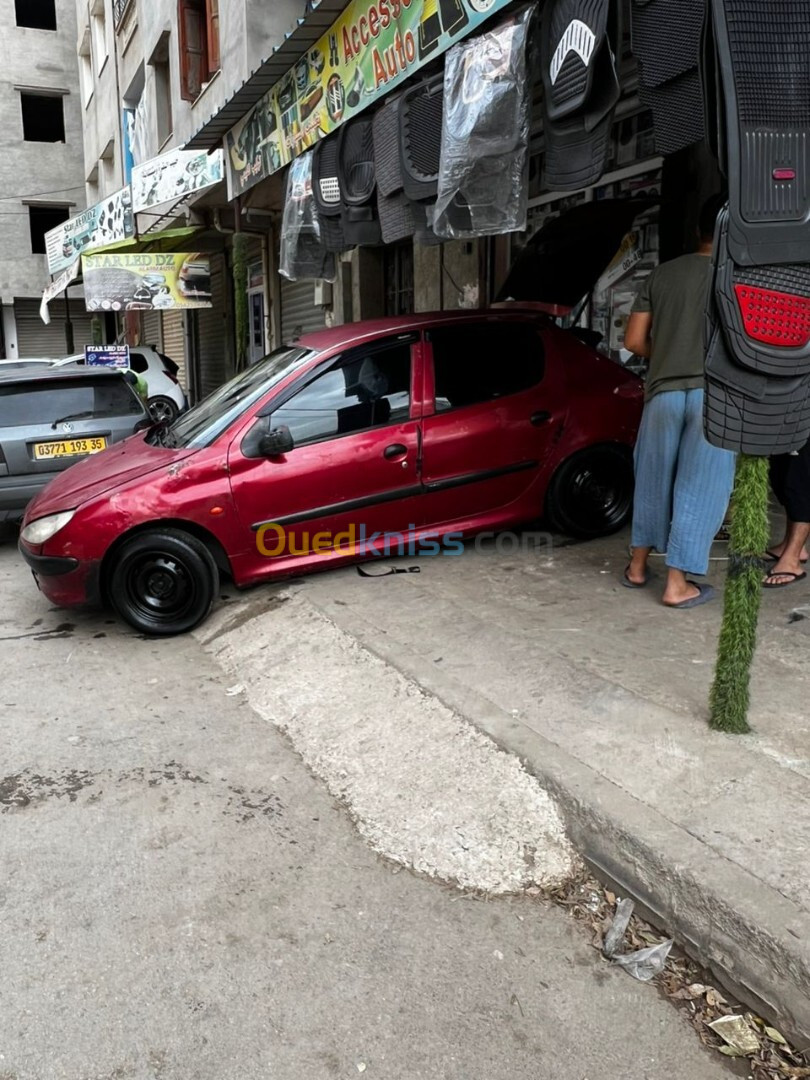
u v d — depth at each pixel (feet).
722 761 9.43
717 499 13.87
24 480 24.04
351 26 18.83
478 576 16.90
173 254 38.75
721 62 7.98
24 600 19.93
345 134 20.12
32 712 13.50
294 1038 6.96
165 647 16.47
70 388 24.88
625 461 19.16
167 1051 6.85
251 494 16.42
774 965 6.89
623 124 23.88
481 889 8.80
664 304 13.80
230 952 7.95
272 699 13.58
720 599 14.80
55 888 8.93
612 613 14.42
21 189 94.84
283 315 49.06
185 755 11.94
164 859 9.42
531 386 18.28
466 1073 6.60
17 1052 6.85
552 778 9.45
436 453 17.42
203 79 51.78
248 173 27.86
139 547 16.20
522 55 12.67
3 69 92.22
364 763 11.13
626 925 8.13
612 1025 7.07
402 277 37.88
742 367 8.63
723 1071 6.59
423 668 12.62
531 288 22.20
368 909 8.55
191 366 67.82
